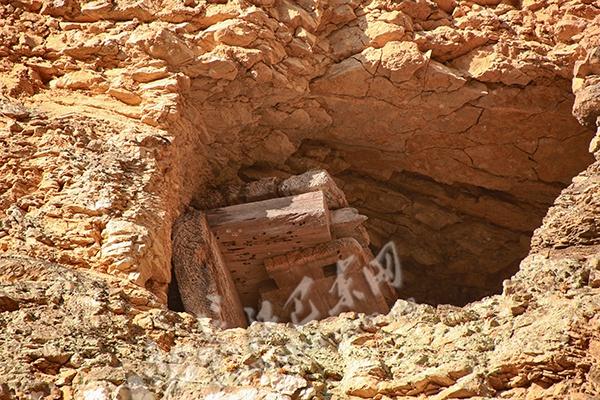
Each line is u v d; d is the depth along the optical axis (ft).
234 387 75.25
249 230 116.98
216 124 127.24
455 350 80.74
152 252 97.76
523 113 134.92
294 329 88.22
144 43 122.11
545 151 138.62
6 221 96.43
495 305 87.81
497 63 132.46
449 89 132.57
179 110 119.03
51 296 85.46
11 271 88.22
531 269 88.79
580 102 121.60
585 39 131.95
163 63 121.90
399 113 135.03
